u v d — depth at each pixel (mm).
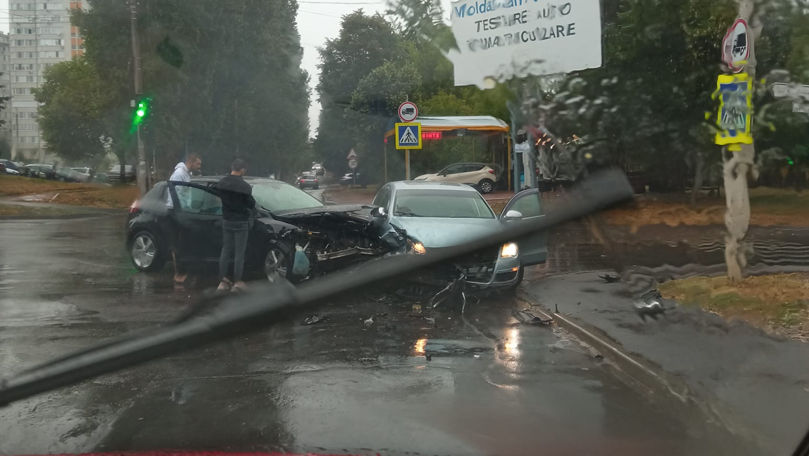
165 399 5531
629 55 10547
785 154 11219
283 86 34094
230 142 33719
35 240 17156
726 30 10078
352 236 10078
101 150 65750
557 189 9672
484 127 30375
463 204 11109
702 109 10695
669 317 7898
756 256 11625
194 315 4949
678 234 14375
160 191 11797
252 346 7199
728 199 9047
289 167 36438
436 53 17344
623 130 10773
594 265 12375
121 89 33312
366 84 30703
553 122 10875
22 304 9188
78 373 4801
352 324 8273
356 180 32906
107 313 8625
